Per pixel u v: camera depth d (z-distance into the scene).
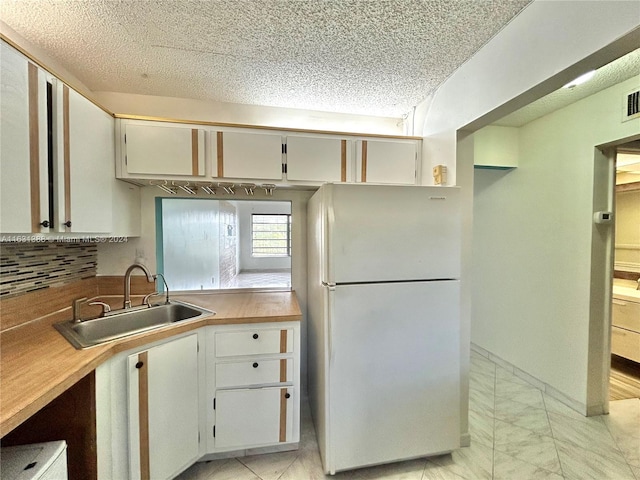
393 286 1.57
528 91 1.29
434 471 1.62
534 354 2.51
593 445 1.80
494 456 1.72
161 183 1.94
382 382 1.58
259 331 1.67
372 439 1.58
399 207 1.57
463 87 1.72
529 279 2.55
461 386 1.80
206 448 1.65
